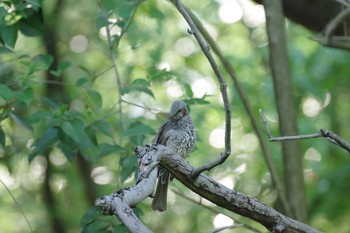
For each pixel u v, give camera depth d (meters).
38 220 17.52
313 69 15.32
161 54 15.31
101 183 16.75
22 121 8.90
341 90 15.95
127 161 8.60
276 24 9.91
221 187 6.28
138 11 14.41
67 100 13.75
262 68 16.48
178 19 16.36
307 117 15.87
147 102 14.95
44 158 16.98
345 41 9.12
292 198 9.88
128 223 4.75
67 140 8.90
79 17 16.19
